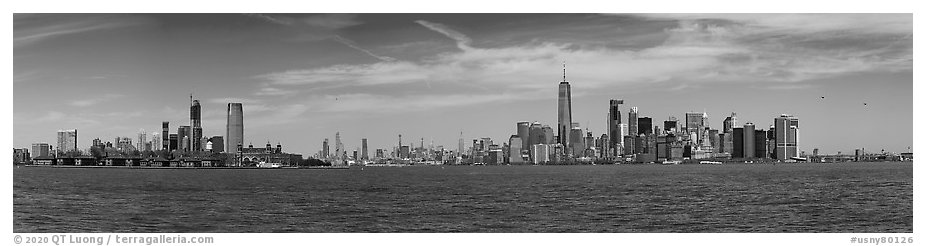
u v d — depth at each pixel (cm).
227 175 15862
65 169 16400
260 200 8394
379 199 8494
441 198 8606
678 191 9462
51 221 6384
